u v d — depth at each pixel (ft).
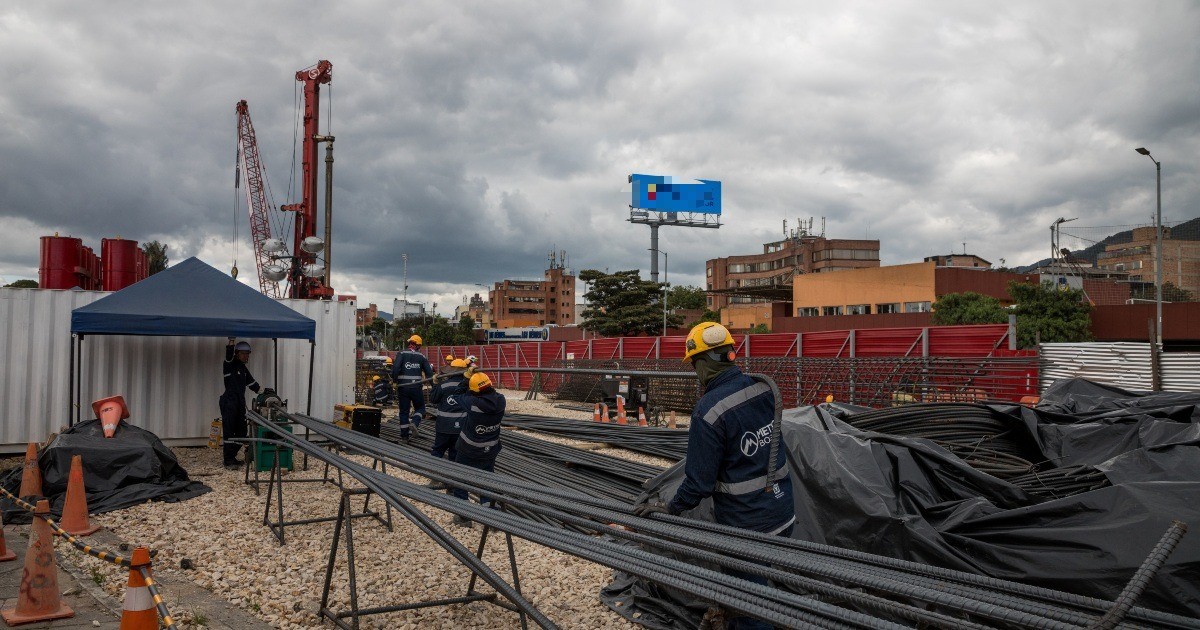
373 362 85.87
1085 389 35.47
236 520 27.61
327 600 19.12
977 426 30.04
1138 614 9.83
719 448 12.94
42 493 29.55
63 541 24.40
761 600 10.59
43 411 42.57
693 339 13.46
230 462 38.83
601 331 270.67
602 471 34.27
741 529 12.82
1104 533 16.76
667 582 11.15
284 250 76.23
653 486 23.22
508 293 523.29
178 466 33.32
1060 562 17.03
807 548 12.76
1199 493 16.70
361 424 42.47
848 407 33.53
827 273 218.79
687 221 363.15
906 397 62.08
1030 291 160.35
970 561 18.45
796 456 21.99
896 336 69.46
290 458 38.11
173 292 41.06
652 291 263.90
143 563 14.07
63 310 43.39
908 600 14.58
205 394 46.09
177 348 45.52
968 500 20.35
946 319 173.27
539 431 49.03
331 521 27.68
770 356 82.07
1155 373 50.88
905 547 19.36
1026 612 9.52
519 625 18.45
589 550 12.76
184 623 17.44
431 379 48.26
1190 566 15.51
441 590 20.62
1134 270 354.33
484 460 28.55
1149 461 20.47
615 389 65.72
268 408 37.58
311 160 95.91
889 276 201.46
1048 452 27.58
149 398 44.70
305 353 49.34
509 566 22.52
